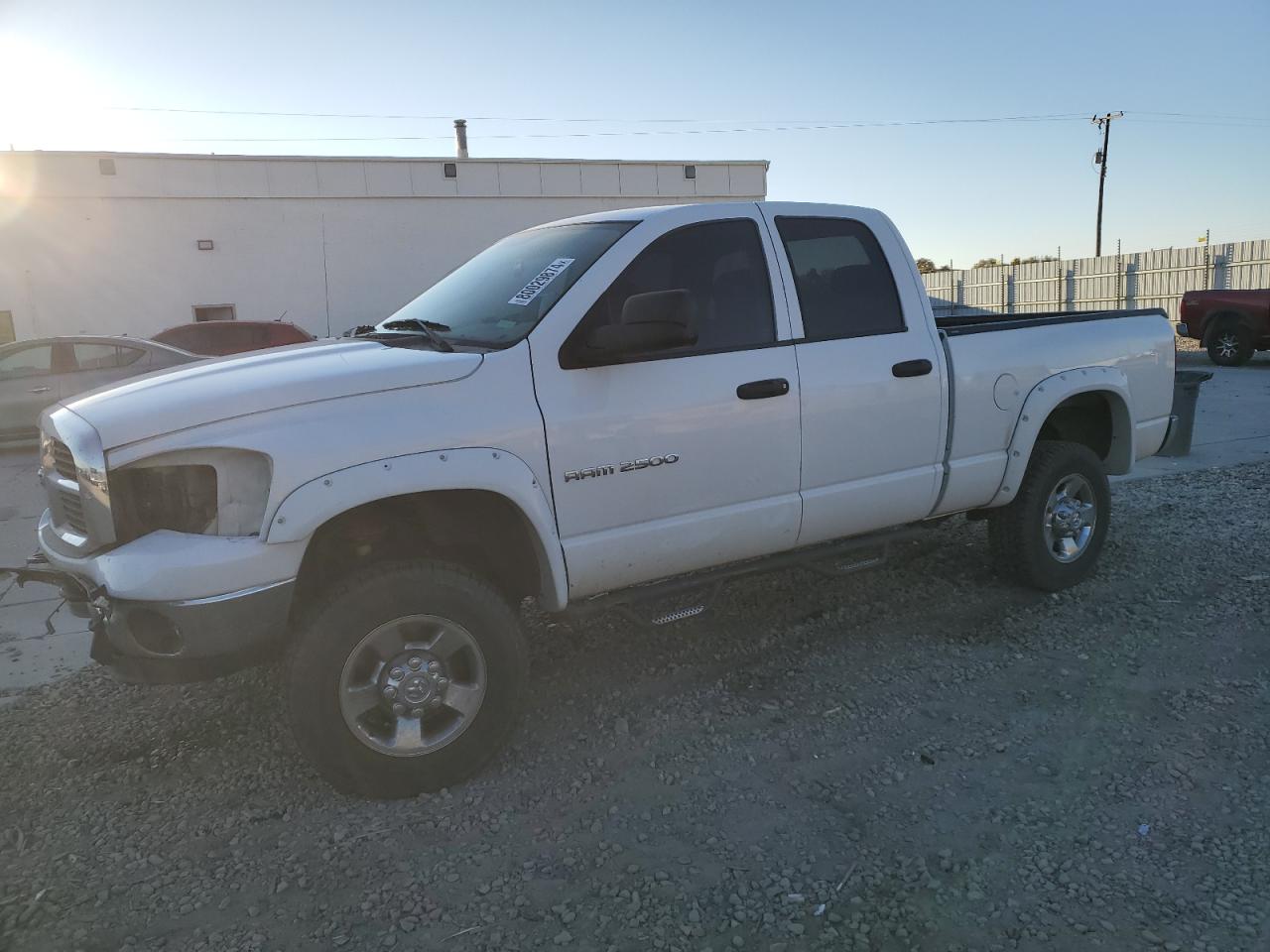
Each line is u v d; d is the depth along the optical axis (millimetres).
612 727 3732
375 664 3172
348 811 3180
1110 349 5008
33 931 2607
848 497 4090
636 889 2725
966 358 4398
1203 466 8211
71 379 11141
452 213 20719
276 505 2912
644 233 3680
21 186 17797
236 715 3934
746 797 3191
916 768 3346
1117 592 5008
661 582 3840
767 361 3811
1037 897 2625
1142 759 3330
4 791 3381
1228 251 25219
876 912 2588
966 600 4977
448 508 3404
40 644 4863
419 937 2551
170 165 18641
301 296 19781
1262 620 4516
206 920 2643
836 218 4207
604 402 3443
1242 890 2615
